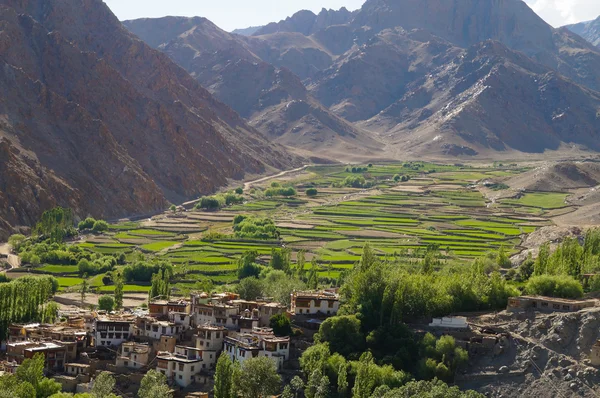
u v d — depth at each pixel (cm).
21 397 19112
